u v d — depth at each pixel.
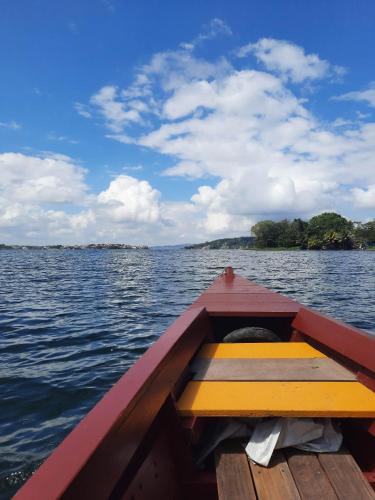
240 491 2.27
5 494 4.32
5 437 5.44
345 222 176.00
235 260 75.19
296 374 3.19
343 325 3.52
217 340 5.70
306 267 50.31
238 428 2.79
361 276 34.81
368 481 2.47
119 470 1.78
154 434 2.45
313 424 2.70
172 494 2.39
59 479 1.39
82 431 1.70
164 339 3.10
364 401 2.69
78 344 10.23
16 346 10.10
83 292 22.00
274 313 5.02
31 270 44.50
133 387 2.12
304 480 2.34
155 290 22.80
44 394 6.85
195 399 2.77
